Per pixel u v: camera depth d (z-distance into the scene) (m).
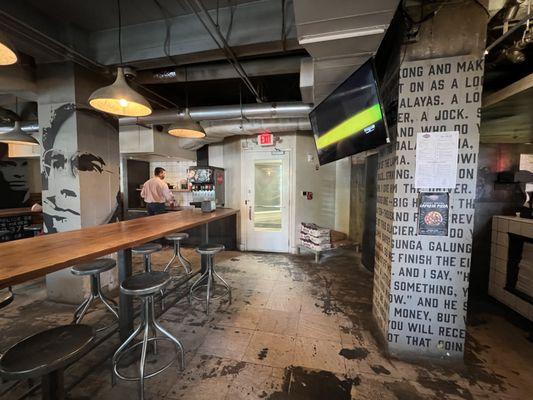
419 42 1.72
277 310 2.58
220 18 2.26
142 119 3.62
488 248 2.86
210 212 3.39
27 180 5.91
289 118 3.90
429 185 1.77
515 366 1.79
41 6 2.20
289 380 1.67
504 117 2.63
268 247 4.84
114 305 2.64
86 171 2.81
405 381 1.66
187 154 5.71
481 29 1.66
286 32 2.11
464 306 1.79
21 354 1.01
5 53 1.57
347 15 1.45
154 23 2.44
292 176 4.63
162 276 1.76
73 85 2.68
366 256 3.84
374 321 2.36
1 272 1.08
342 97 2.09
